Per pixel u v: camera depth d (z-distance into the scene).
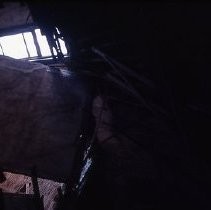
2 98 7.56
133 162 8.09
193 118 5.72
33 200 7.83
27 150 6.85
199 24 4.78
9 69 8.02
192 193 7.29
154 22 5.05
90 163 8.56
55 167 6.65
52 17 5.84
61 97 7.43
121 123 7.27
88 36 5.80
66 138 6.91
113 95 6.96
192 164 6.32
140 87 6.08
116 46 5.65
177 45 5.15
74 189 7.29
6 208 7.80
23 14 9.27
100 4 5.21
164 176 7.70
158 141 6.88
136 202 8.52
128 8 5.07
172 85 5.56
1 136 7.07
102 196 9.01
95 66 6.51
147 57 5.42
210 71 5.16
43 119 7.21
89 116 7.19
